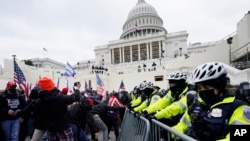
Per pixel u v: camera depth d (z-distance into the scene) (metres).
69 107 5.33
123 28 99.50
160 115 3.03
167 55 77.19
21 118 6.34
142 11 90.69
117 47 80.50
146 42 76.88
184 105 2.99
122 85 13.10
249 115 1.62
